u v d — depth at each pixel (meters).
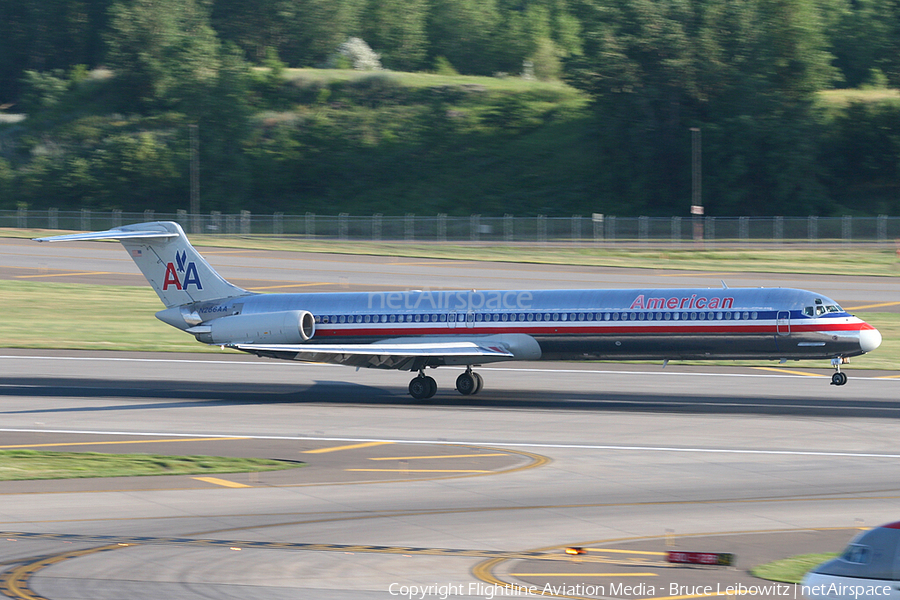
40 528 88.94
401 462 119.44
